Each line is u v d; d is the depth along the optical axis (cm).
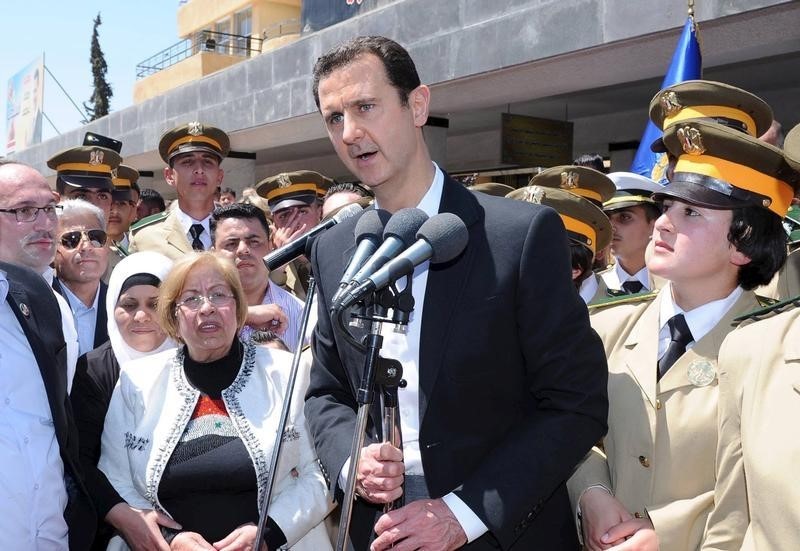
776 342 187
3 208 298
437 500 195
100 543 302
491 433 208
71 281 371
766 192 213
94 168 529
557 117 1230
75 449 276
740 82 986
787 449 173
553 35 761
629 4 688
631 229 408
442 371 204
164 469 276
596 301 267
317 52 1127
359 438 179
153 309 323
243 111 1320
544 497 199
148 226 541
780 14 612
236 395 288
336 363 233
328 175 1766
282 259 239
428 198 215
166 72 2283
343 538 179
